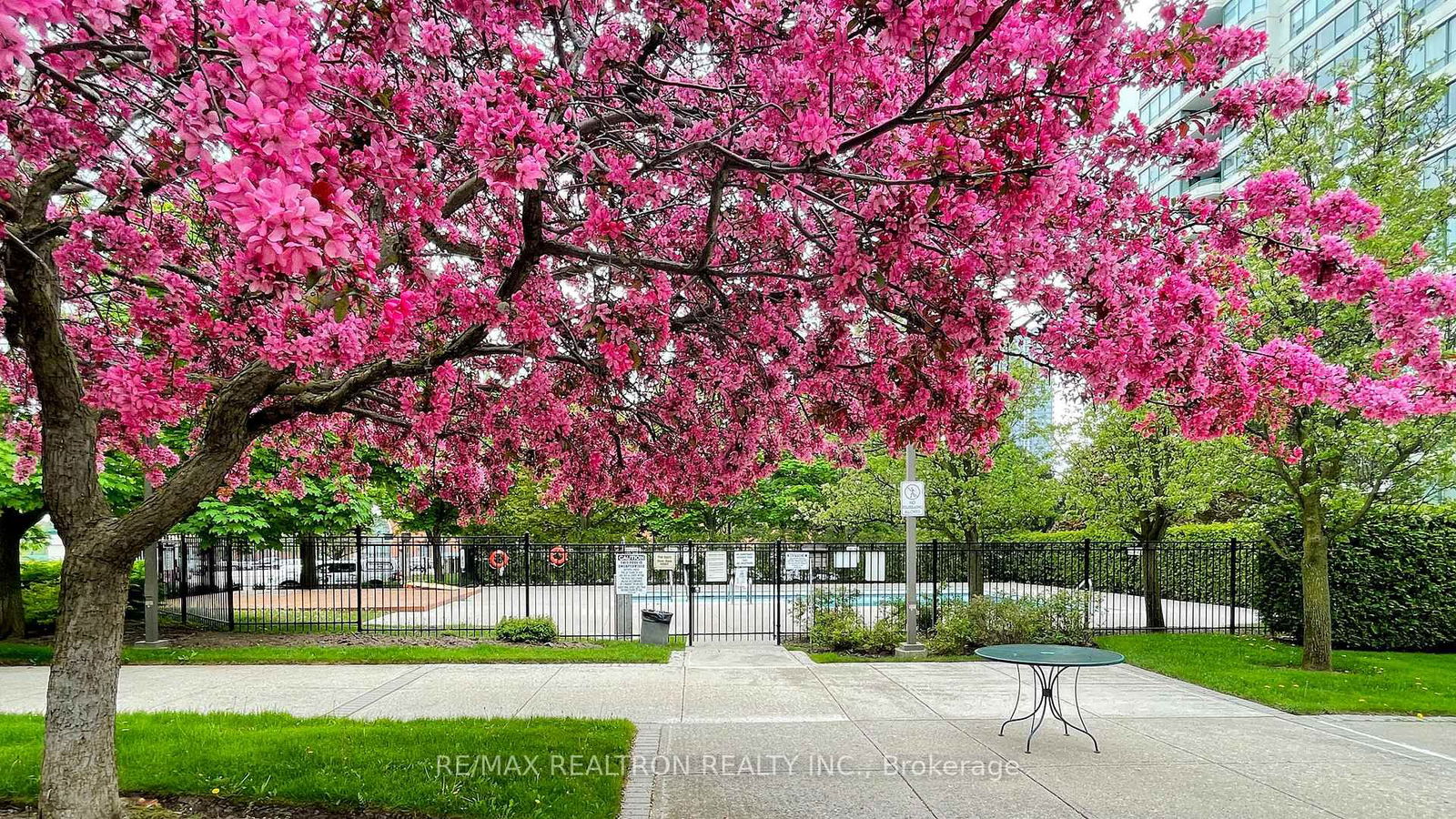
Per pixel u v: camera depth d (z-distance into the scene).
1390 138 9.23
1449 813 4.57
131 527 3.71
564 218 4.27
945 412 3.83
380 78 2.87
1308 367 3.68
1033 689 8.02
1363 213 3.53
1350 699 7.49
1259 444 6.00
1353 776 5.23
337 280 1.99
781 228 4.46
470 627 13.02
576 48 3.64
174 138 3.17
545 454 5.57
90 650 3.72
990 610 10.70
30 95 2.86
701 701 7.42
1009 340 3.88
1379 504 10.05
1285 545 11.09
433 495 6.09
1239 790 4.95
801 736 6.14
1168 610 15.96
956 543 14.89
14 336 4.03
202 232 4.62
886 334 4.11
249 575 25.81
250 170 1.71
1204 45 3.19
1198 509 11.98
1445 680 8.52
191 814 4.23
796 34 3.12
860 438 4.55
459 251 4.62
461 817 4.19
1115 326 3.38
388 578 24.95
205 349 4.18
